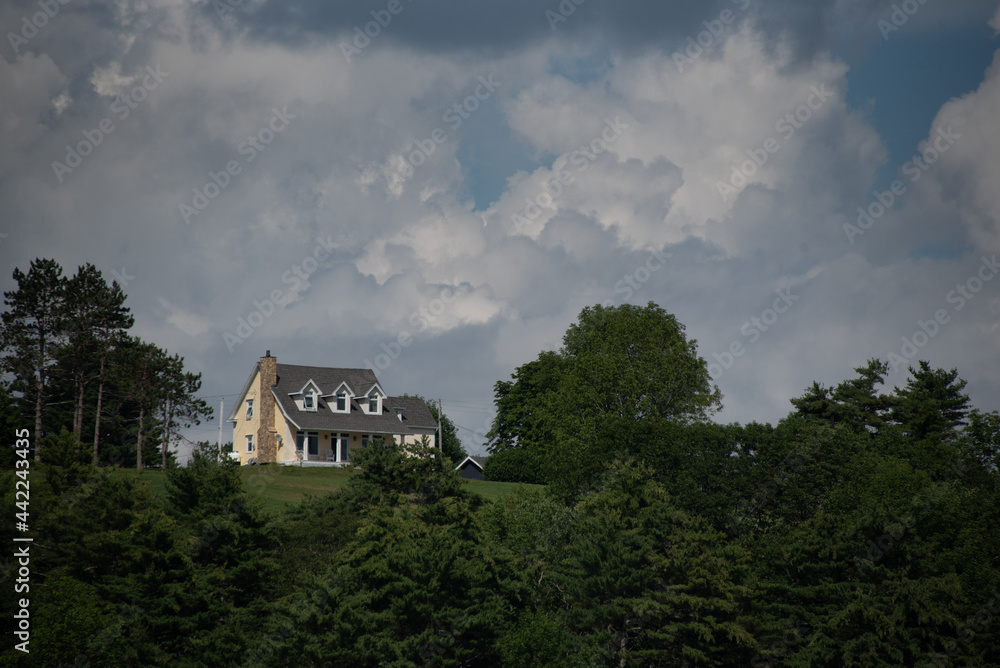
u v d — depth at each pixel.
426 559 44.09
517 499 57.19
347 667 41.59
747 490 57.47
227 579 42.50
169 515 44.00
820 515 51.84
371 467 51.38
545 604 50.19
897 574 47.06
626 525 51.28
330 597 42.03
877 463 57.03
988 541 49.66
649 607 46.97
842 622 46.62
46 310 70.06
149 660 38.50
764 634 48.66
